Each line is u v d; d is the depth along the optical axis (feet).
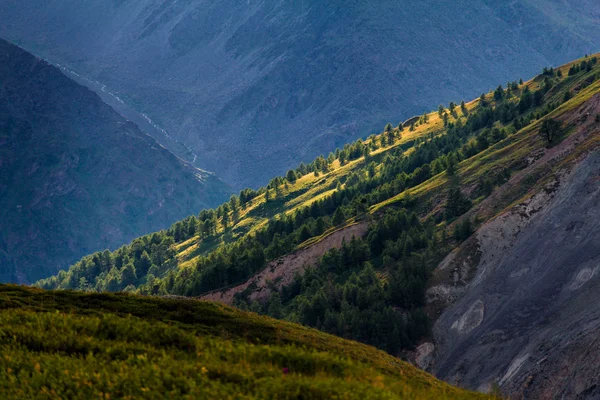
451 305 495.41
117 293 206.80
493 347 424.87
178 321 187.83
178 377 70.95
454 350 450.71
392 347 463.42
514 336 420.77
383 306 506.48
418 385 96.78
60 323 101.96
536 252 492.54
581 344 340.18
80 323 104.22
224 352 87.97
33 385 71.20
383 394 67.15
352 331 484.33
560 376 331.98
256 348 89.71
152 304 199.52
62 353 86.69
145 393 67.62
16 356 81.00
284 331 200.34
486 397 124.26
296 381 69.56
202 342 96.12
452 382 418.10
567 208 513.86
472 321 466.29
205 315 197.88
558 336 379.76
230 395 65.16
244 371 74.79
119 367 77.00
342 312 504.43
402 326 475.72
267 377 71.77
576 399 305.12
